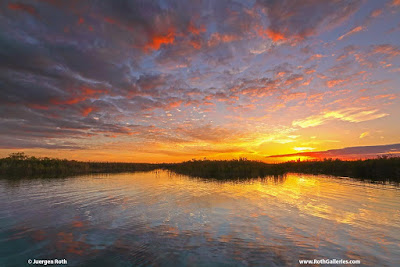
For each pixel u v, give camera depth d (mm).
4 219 10133
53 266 5895
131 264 6020
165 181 24438
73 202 13602
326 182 22406
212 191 17312
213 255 6531
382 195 15312
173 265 5957
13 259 6316
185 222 9680
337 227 9008
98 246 7199
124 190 18141
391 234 8234
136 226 9156
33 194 16359
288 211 11367
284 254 6586
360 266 5875
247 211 11414
